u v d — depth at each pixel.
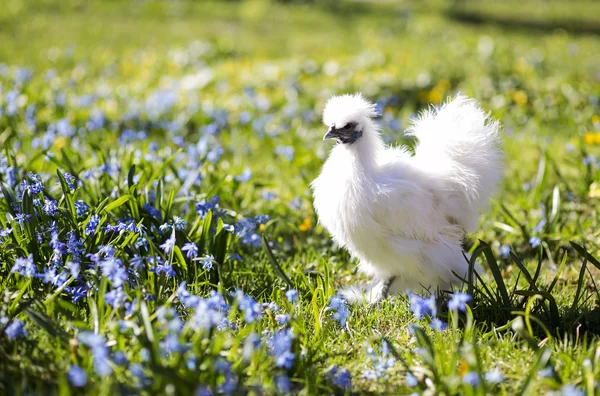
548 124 4.09
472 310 2.75
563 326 2.69
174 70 5.65
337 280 2.97
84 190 2.95
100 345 2.44
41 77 4.98
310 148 3.69
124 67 5.56
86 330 2.54
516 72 4.95
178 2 8.70
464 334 2.65
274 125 3.97
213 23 7.93
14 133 3.65
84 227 2.76
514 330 2.68
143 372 2.49
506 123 4.07
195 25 7.77
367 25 8.17
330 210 2.80
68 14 7.96
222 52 6.25
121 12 8.24
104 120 3.79
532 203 3.22
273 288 2.78
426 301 2.62
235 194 3.21
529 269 2.98
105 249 2.66
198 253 2.84
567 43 7.25
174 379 2.43
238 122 4.02
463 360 2.58
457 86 4.68
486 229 3.13
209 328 2.53
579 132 3.79
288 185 3.38
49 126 3.65
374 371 2.56
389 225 2.77
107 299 2.56
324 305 2.71
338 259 3.04
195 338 2.51
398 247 2.78
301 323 2.66
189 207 3.04
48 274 2.61
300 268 2.88
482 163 2.82
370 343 2.66
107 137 3.70
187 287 2.76
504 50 5.94
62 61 5.84
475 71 4.93
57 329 2.55
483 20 8.91
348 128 2.76
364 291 2.86
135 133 3.72
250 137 3.84
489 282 2.91
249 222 2.96
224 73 5.19
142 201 2.87
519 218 3.20
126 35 7.11
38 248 2.74
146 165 3.15
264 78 4.94
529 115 4.24
